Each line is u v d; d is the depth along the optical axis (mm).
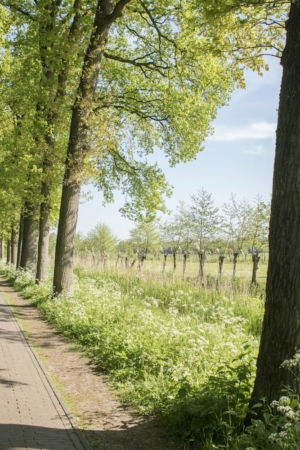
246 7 7145
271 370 5527
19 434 5707
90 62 16734
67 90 18500
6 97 21531
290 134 5523
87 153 16656
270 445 4809
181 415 6227
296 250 5441
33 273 27141
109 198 25125
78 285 19953
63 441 5629
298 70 5531
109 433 6102
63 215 17344
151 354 9062
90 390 7961
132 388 7895
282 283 5492
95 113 19109
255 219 25500
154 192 23766
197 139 23328
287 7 7352
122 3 16328
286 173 5508
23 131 21281
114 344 10141
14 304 18422
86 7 18562
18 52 20438
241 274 19031
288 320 5449
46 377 8492
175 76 20797
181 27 19266
